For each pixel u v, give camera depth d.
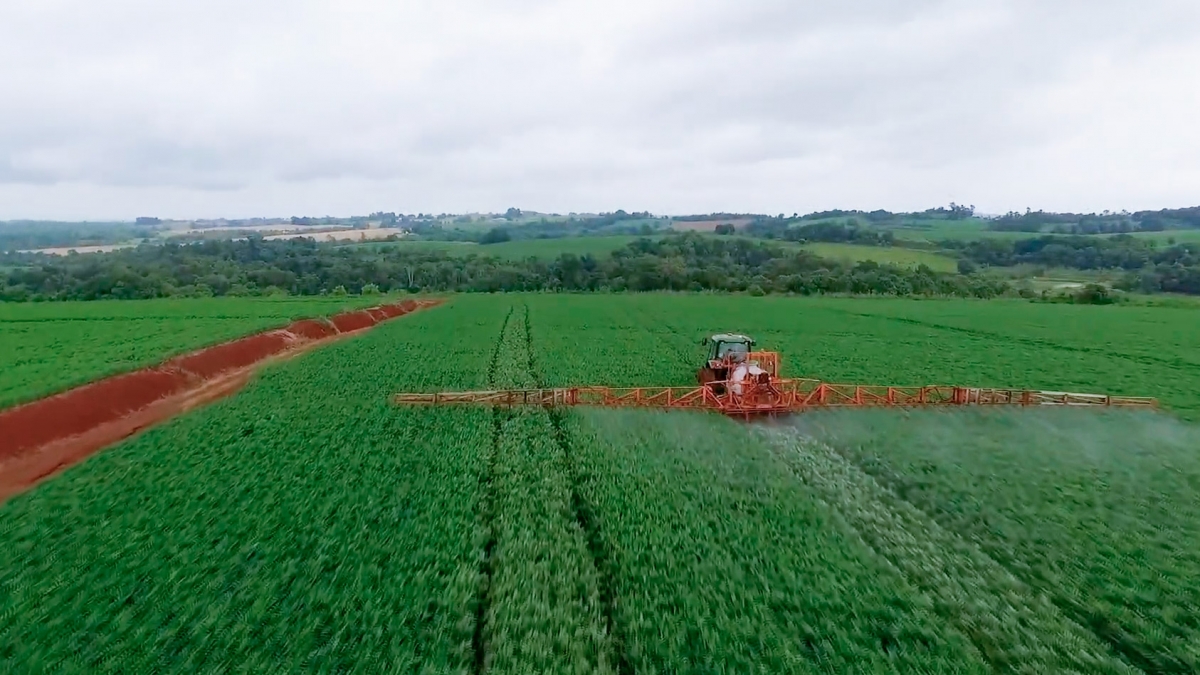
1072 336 54.72
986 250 149.50
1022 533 17.27
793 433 26.08
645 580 14.41
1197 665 12.21
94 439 28.50
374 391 32.53
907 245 162.12
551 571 14.88
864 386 32.47
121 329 51.72
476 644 12.80
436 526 17.12
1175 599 14.26
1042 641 12.77
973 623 13.27
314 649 12.46
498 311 75.31
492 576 14.77
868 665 12.00
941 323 63.66
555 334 54.97
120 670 12.00
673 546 15.94
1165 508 18.95
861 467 22.41
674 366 39.94
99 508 18.92
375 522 17.55
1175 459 23.17
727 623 12.95
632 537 16.28
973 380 36.78
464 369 38.38
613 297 101.62
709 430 25.72
